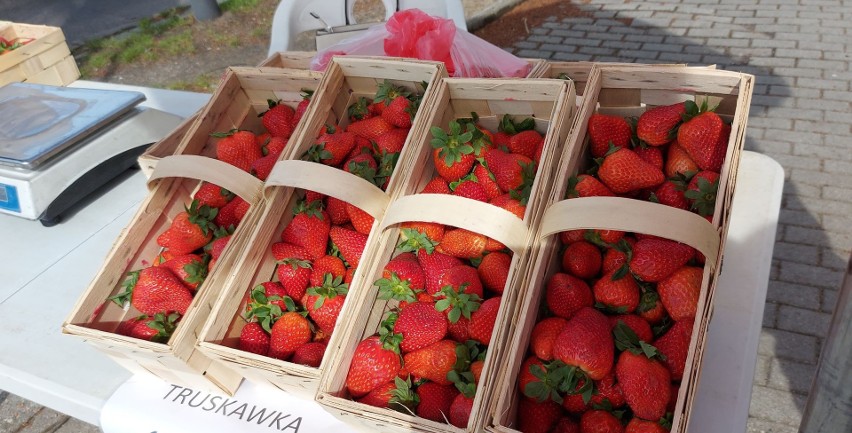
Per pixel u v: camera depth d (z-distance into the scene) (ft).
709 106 4.97
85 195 6.56
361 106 5.81
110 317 4.80
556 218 3.97
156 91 8.45
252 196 4.90
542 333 4.01
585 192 4.49
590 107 4.90
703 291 3.73
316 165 4.53
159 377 4.67
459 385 3.92
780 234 9.78
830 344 2.60
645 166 4.60
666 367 3.82
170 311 4.83
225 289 4.46
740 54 13.76
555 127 4.64
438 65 5.27
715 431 3.83
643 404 3.61
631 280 4.19
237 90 6.18
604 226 3.77
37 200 6.13
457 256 4.67
